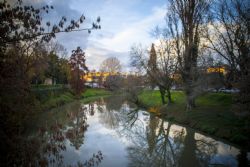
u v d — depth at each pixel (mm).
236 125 15398
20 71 9062
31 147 11672
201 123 18391
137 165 11516
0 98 7867
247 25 16703
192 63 22312
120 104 44750
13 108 8484
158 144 15945
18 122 9039
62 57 59250
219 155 12453
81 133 18641
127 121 25656
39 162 10664
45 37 8203
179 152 13891
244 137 13461
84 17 7625
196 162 11898
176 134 18172
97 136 17891
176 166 11398
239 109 12938
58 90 44438
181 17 24406
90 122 24406
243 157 11961
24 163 9828
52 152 12727
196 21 23172
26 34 7961
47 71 46125
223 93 29094
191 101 23438
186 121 20578
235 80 16594
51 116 26656
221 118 17828
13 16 7688
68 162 11344
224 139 14688
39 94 30562
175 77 28672
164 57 28578
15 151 9156
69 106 38312
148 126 22266
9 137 8734
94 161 11703
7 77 8203
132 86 40812
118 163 11656
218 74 20672
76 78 53938
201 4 22891
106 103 46875
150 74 29328
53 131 18422
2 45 7723
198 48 22750
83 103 45125
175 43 26406
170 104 28984
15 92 8633
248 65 14156
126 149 14445
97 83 104125
